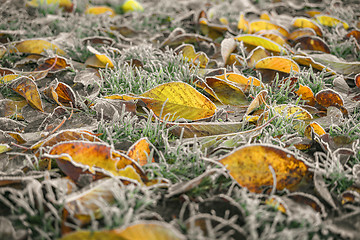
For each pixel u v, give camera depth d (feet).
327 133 3.07
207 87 3.28
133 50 3.61
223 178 2.95
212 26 4.14
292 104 3.31
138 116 3.22
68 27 4.32
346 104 3.27
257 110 3.25
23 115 3.22
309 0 5.85
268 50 3.67
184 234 2.78
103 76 3.45
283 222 2.81
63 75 3.52
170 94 3.17
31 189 2.81
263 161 2.89
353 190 2.91
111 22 4.69
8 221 2.77
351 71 3.49
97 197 2.81
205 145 3.07
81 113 3.23
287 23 4.58
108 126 3.14
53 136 2.98
